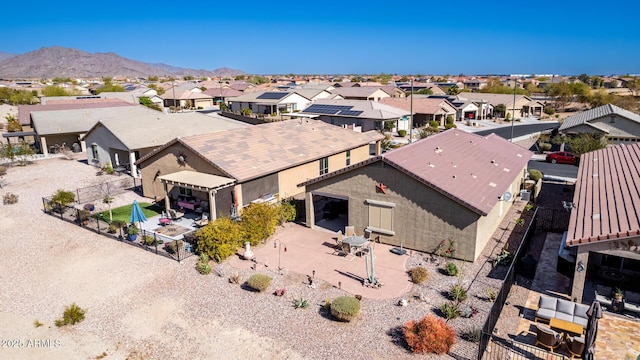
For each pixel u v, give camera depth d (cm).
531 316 1565
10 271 2050
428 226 2097
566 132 4741
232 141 3009
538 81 18050
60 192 2964
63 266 2089
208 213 2600
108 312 1689
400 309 1639
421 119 7038
